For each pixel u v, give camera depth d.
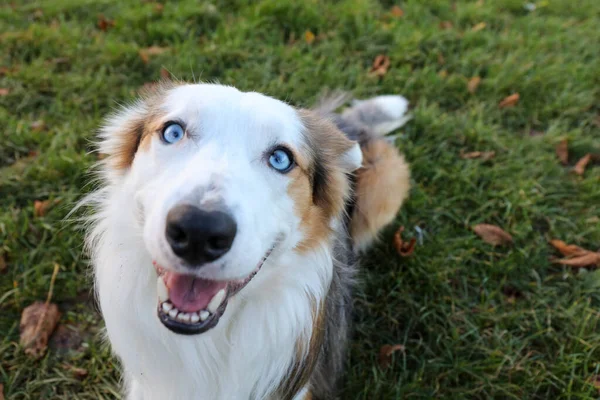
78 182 0.59
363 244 0.54
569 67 0.78
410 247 0.56
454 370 0.47
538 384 0.46
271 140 0.31
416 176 0.64
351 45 0.80
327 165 0.37
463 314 0.51
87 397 0.44
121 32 0.80
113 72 0.73
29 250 0.53
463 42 0.82
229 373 0.36
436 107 0.72
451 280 0.54
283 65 0.75
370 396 0.46
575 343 0.48
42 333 0.47
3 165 0.61
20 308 0.49
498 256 0.56
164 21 0.83
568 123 0.71
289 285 0.35
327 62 0.77
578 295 0.52
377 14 0.88
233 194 0.26
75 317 0.49
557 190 0.62
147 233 0.27
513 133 0.70
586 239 0.58
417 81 0.75
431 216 0.60
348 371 0.48
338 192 0.38
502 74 0.75
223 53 0.75
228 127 0.30
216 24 0.84
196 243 0.25
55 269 0.50
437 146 0.67
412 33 0.82
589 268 0.55
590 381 0.46
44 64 0.73
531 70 0.78
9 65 0.73
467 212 0.60
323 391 0.44
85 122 0.65
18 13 0.84
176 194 0.26
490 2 0.94
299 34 0.83
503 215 0.60
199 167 0.27
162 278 0.30
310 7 0.84
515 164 0.64
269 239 0.30
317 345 0.39
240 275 0.27
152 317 0.34
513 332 0.50
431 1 0.92
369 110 0.59
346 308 0.46
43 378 0.45
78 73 0.73
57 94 0.69
